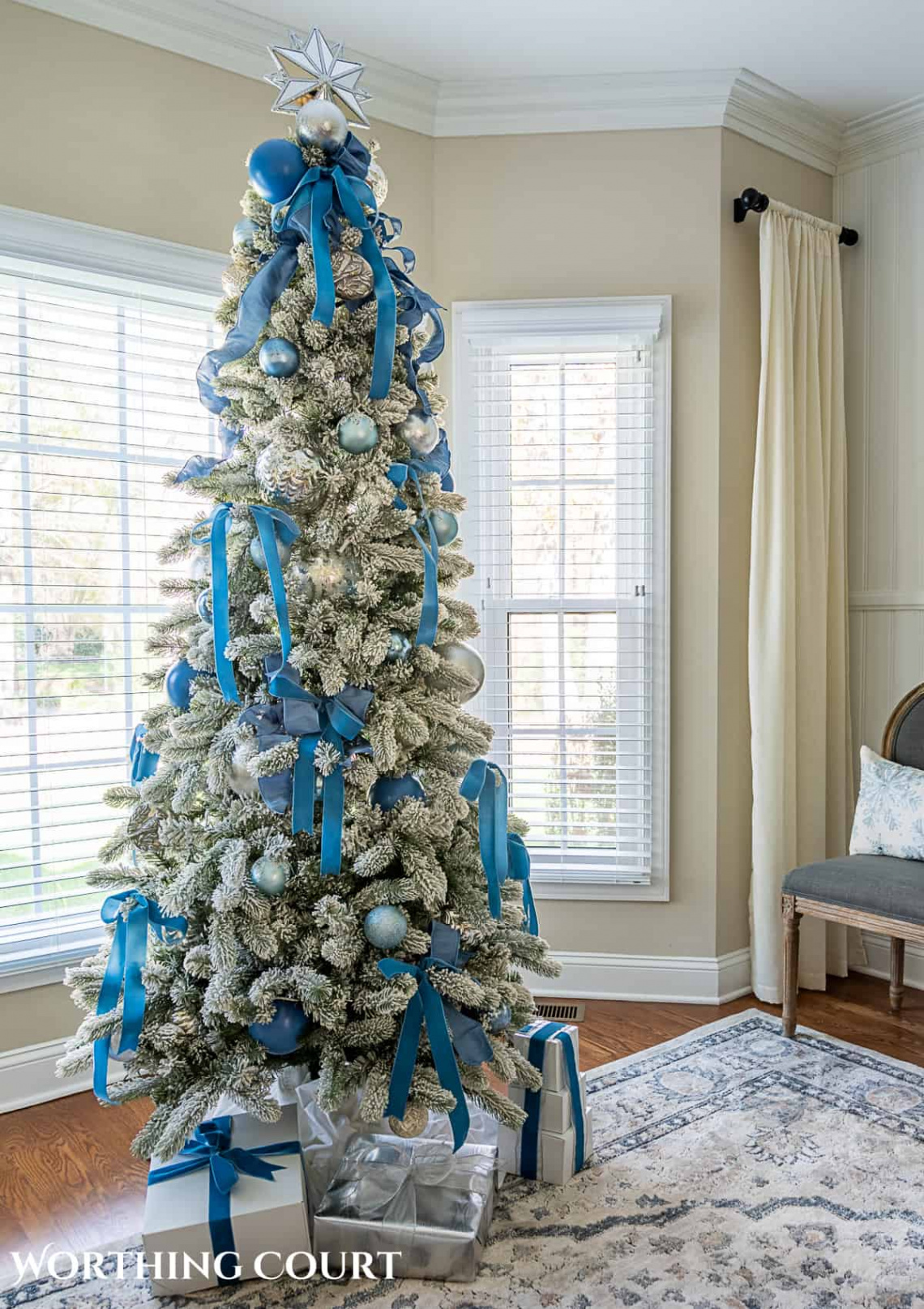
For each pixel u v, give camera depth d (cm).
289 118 282
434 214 312
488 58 290
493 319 307
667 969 313
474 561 314
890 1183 204
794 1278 175
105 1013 174
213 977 173
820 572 319
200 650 182
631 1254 182
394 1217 178
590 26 274
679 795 314
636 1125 229
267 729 175
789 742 312
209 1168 182
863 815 285
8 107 239
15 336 245
